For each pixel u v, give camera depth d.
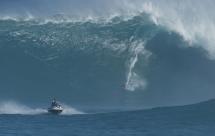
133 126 170.00
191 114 187.88
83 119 188.25
